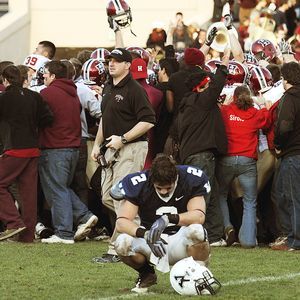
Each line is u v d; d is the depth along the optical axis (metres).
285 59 56.94
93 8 91.69
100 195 45.41
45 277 34.88
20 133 43.25
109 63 39.09
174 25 75.69
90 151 45.62
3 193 43.25
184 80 43.47
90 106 44.84
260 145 44.47
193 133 42.53
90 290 32.44
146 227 30.92
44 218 46.53
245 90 43.47
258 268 37.12
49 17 91.81
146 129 38.41
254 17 73.94
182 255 31.17
